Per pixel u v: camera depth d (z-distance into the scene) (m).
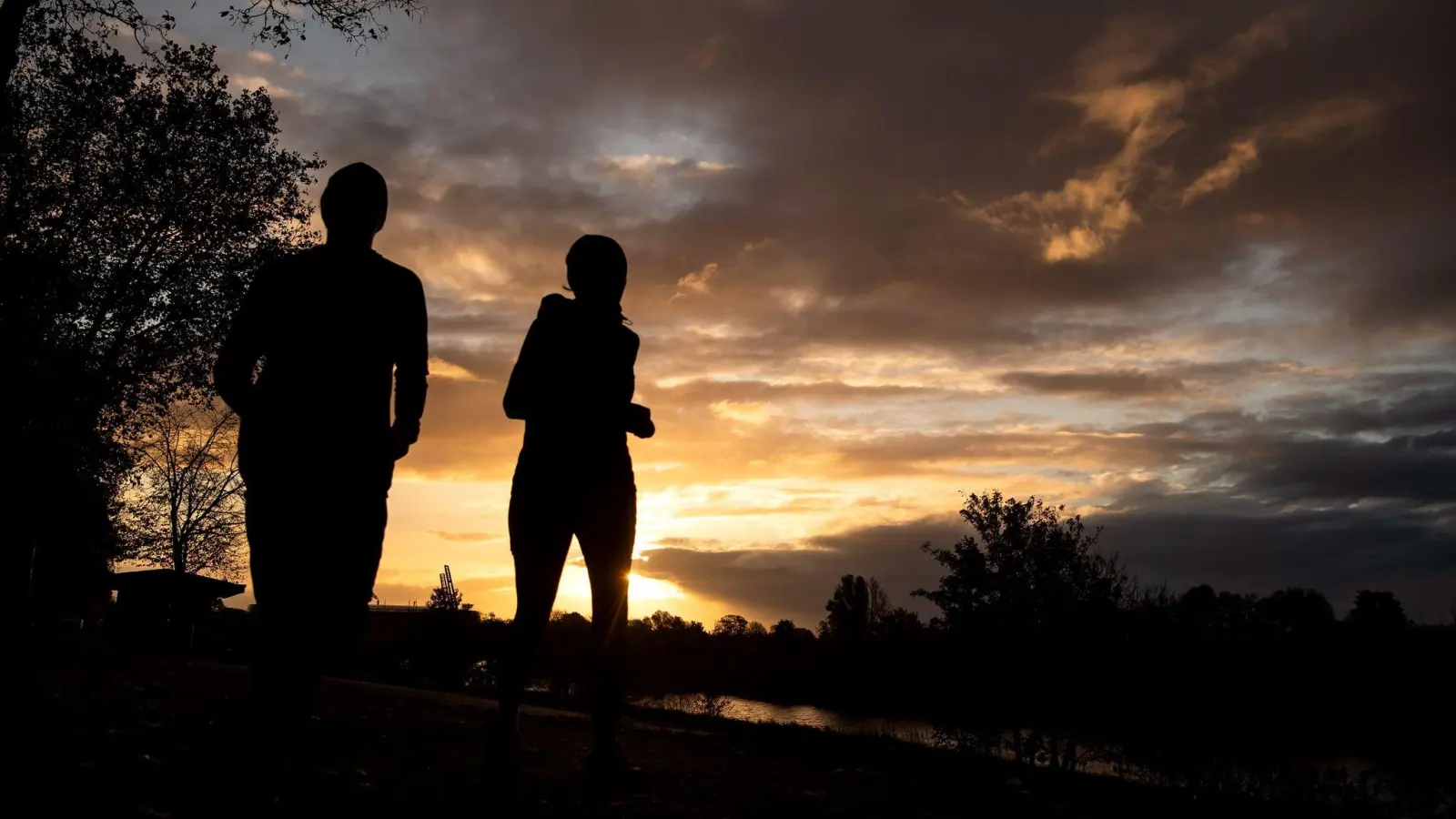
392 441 3.31
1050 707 9.09
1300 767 6.71
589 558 4.35
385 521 3.29
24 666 6.20
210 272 13.73
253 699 2.99
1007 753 8.79
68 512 13.77
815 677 26.53
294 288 3.23
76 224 11.81
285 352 3.18
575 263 4.46
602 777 4.22
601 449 4.30
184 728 4.61
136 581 16.84
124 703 5.26
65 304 10.72
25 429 9.95
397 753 4.70
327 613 3.08
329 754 4.47
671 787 4.42
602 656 4.32
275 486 3.05
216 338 13.71
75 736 3.93
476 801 3.69
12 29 8.80
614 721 4.32
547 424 4.28
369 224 3.38
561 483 4.20
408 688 11.60
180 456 22.92
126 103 12.50
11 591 8.06
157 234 13.04
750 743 6.94
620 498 4.34
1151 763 7.43
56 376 10.62
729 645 33.66
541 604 4.12
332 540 3.07
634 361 4.54
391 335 3.34
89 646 11.40
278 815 3.10
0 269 10.14
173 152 12.91
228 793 3.32
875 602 42.50
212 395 14.41
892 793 4.97
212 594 17.42
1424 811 5.58
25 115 11.59
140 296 12.64
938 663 9.88
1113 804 5.33
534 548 4.16
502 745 3.83
